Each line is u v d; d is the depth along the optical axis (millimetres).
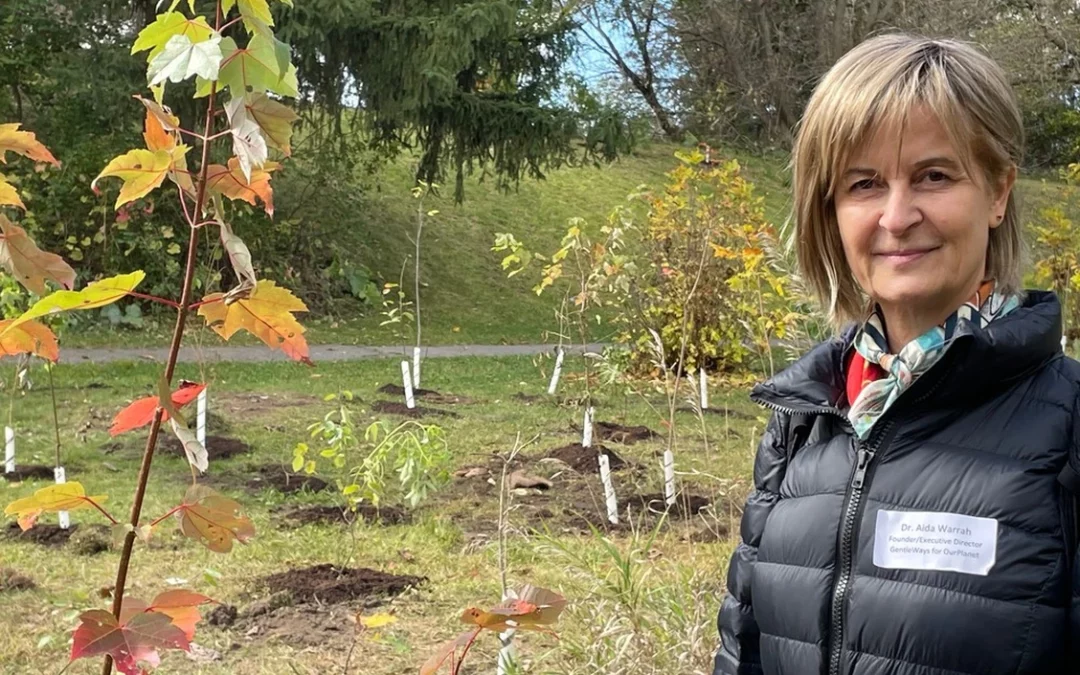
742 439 9273
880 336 1733
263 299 1610
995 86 1614
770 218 14773
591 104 19469
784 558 1700
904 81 1603
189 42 1503
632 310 12914
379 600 5262
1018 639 1438
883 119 1608
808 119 1741
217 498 1595
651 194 13094
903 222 1613
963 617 1468
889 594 1536
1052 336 1558
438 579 5594
